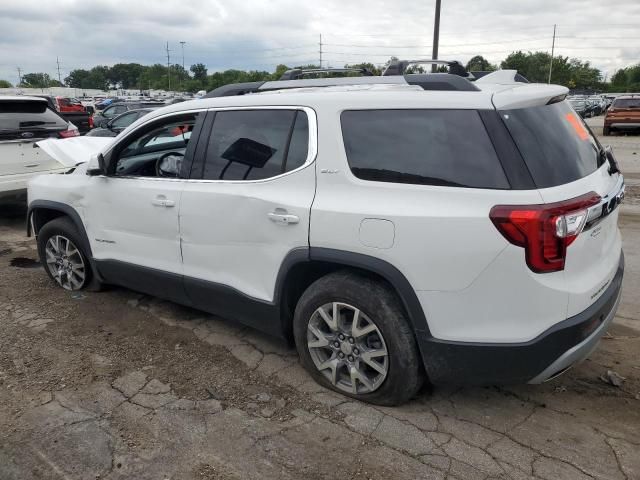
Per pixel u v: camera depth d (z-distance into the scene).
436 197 2.69
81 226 4.59
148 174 4.38
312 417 3.05
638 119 21.92
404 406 3.13
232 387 3.38
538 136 2.67
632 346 3.80
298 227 3.10
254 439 2.88
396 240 2.75
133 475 2.64
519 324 2.61
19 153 7.47
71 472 2.66
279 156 3.26
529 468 2.62
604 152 3.34
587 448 2.75
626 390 3.26
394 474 2.60
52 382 3.46
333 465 2.67
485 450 2.75
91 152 5.21
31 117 7.76
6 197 7.50
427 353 2.82
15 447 2.85
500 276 2.57
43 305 4.69
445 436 2.86
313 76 4.75
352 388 3.16
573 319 2.62
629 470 2.59
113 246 4.36
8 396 3.30
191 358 3.76
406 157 2.83
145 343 3.98
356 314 3.01
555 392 3.25
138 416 3.10
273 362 3.68
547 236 2.49
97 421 3.05
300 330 3.27
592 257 2.78
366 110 2.96
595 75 104.56
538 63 91.06
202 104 3.74
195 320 4.36
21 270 5.70
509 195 2.54
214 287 3.67
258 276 3.41
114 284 4.75
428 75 3.09
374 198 2.86
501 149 2.60
